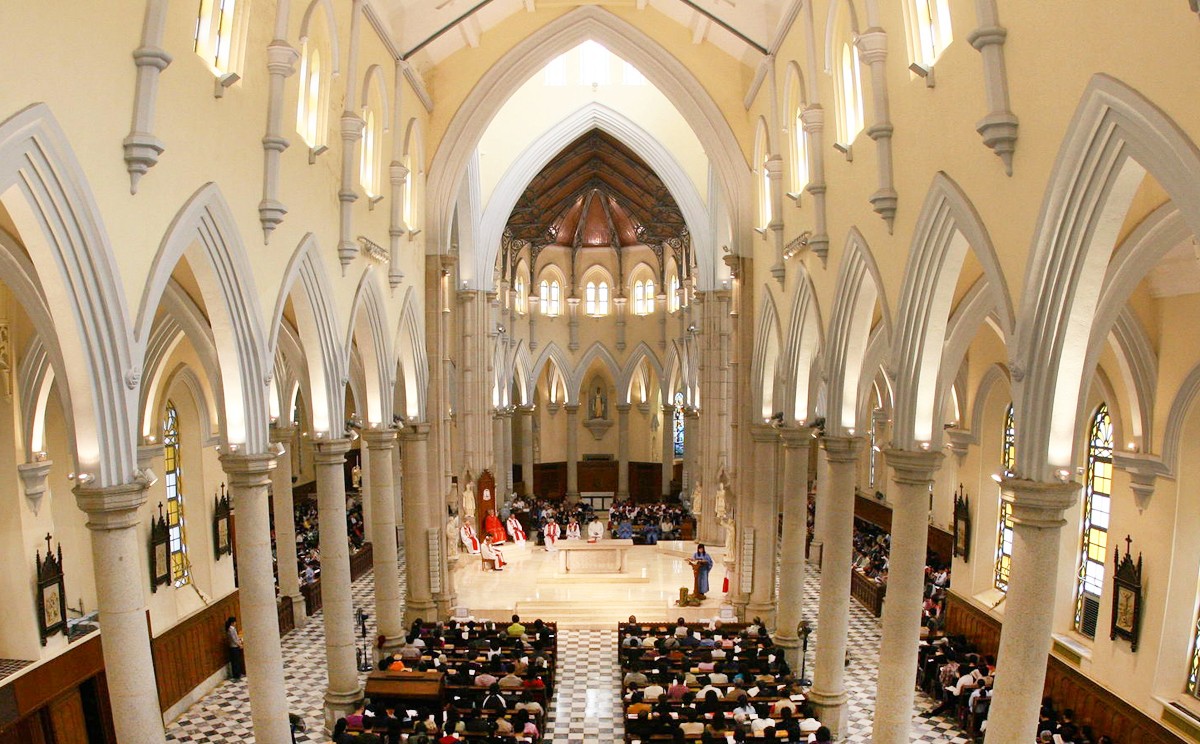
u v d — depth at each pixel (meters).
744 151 22.78
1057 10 7.53
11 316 14.48
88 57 8.26
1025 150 8.20
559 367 49.19
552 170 40.19
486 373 34.94
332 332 15.92
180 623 18.94
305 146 14.44
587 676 21.31
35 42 7.46
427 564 24.23
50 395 16.02
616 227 47.66
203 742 16.94
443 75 22.89
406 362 22.42
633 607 26.23
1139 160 6.58
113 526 9.41
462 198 32.22
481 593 27.73
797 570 20.31
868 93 12.91
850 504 15.89
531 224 43.75
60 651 15.43
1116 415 15.97
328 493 16.58
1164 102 6.11
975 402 21.92
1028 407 8.54
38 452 14.99
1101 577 17.38
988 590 21.94
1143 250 9.09
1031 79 8.05
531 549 34.84
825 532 16.25
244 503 12.80
